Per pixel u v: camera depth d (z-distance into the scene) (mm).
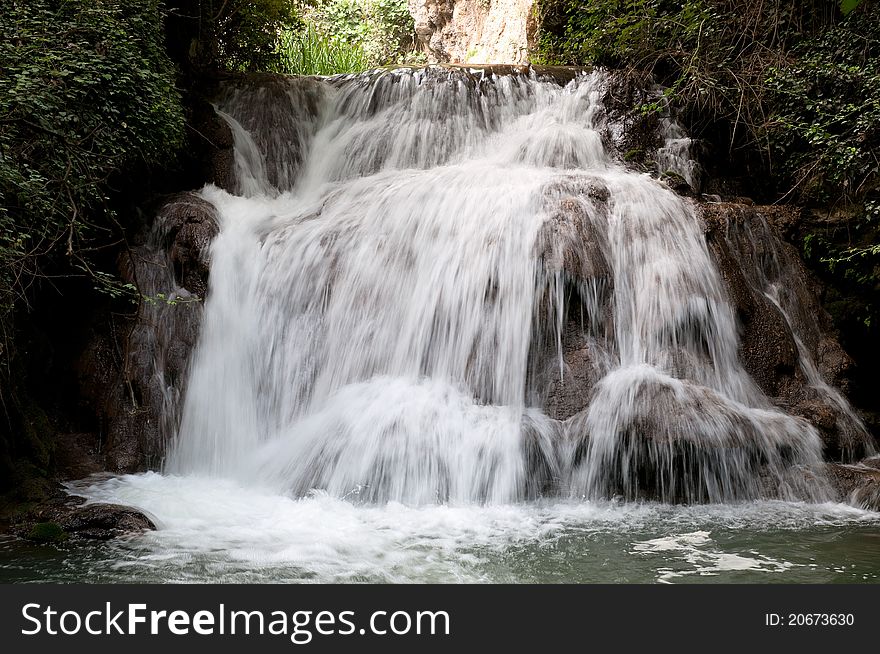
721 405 7109
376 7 22094
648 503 6840
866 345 9445
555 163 10523
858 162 9438
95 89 7555
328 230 8898
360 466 6840
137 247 8742
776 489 7004
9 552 5461
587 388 7566
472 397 7676
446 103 11242
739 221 9070
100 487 7090
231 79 11508
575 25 14125
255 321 8555
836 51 10398
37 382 8102
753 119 10953
